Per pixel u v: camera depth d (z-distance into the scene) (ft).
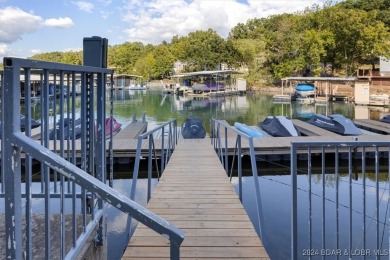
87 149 6.27
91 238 5.82
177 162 20.18
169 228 3.23
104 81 6.51
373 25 91.20
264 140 27.25
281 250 11.87
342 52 95.25
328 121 34.76
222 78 123.95
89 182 3.31
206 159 21.08
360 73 103.91
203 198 13.33
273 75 118.32
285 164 24.82
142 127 37.29
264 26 169.68
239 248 9.00
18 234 3.32
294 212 7.45
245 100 90.27
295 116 56.18
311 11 110.52
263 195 17.95
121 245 12.07
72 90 5.49
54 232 5.69
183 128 34.04
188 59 142.61
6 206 3.30
